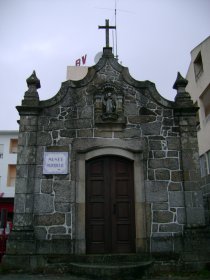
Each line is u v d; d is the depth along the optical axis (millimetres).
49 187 9219
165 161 9539
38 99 9914
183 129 9758
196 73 16922
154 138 9711
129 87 10133
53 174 9320
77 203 9148
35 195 9148
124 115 9867
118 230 9211
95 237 9148
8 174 32000
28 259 8508
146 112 9914
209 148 14758
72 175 9352
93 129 9719
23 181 9164
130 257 8633
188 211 9094
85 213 9219
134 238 9133
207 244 8820
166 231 9016
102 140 9648
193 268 8633
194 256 8734
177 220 9109
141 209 9164
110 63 10375
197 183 9312
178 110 9883
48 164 9391
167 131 9781
